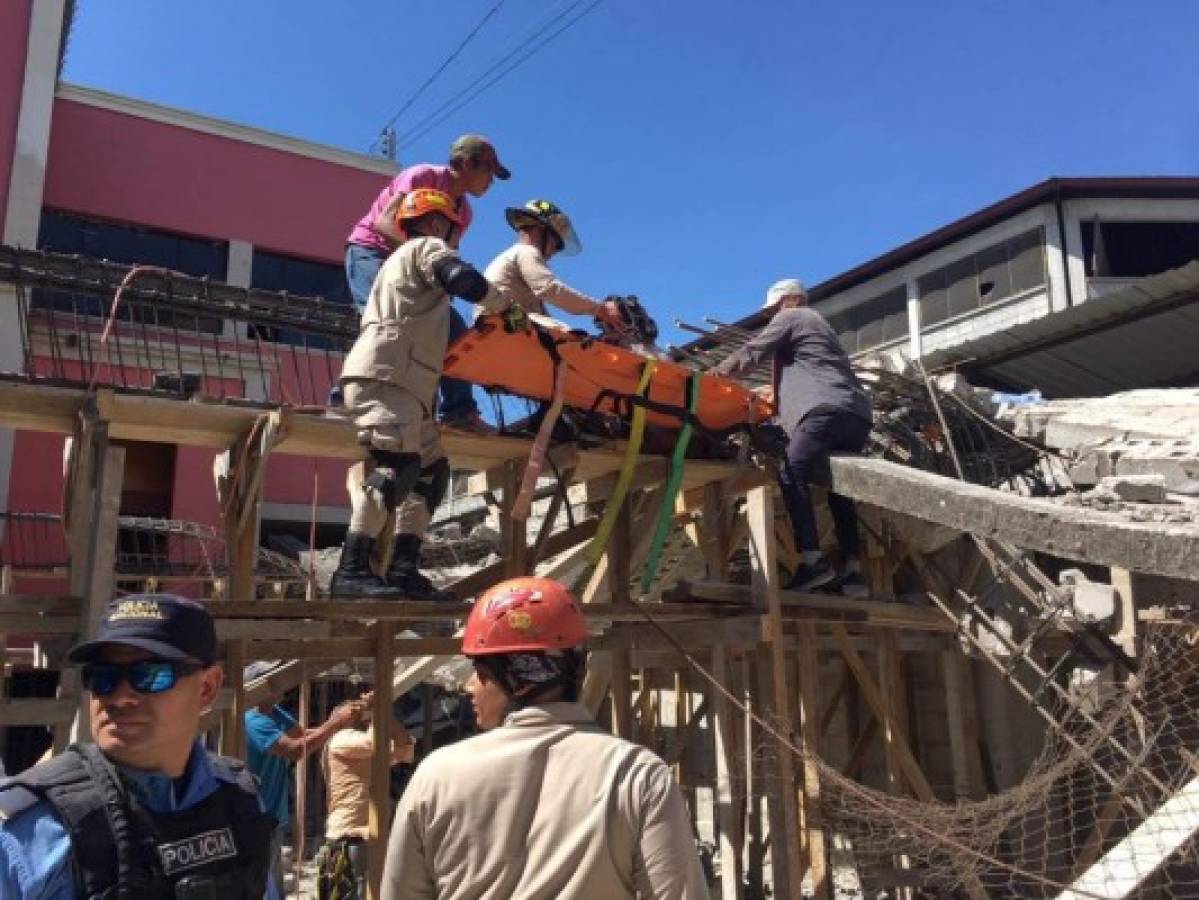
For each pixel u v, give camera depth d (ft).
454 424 16.21
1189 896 14.57
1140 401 30.35
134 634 5.90
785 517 23.04
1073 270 56.54
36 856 5.34
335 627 15.38
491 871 6.79
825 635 22.41
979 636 21.88
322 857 19.21
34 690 35.96
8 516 32.45
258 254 48.11
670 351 21.63
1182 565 14.06
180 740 5.97
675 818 6.86
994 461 26.11
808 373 18.71
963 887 20.97
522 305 16.78
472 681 7.84
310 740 18.25
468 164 16.65
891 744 21.88
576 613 7.75
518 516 15.56
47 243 43.27
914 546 23.03
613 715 19.77
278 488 44.83
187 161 46.60
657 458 18.33
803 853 19.36
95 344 18.44
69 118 44.29
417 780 7.30
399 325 13.89
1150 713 19.21
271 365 22.98
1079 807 21.84
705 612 17.89
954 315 62.39
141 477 37.47
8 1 40.93
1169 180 55.88
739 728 25.38
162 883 5.62
